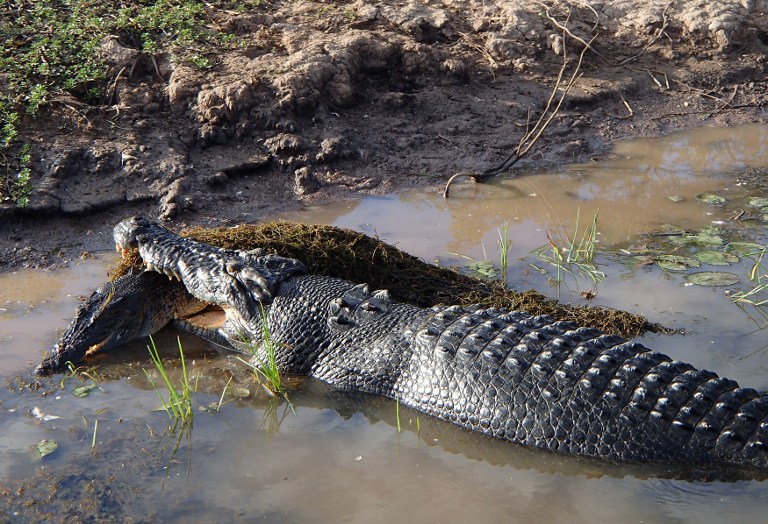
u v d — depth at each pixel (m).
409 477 4.47
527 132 8.91
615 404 4.60
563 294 6.32
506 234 6.89
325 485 4.39
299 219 7.46
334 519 4.12
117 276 6.34
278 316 5.69
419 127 9.02
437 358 5.09
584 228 7.38
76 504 4.24
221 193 7.78
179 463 4.57
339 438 4.84
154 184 7.68
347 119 8.89
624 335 5.72
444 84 9.59
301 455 4.66
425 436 4.86
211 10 9.95
